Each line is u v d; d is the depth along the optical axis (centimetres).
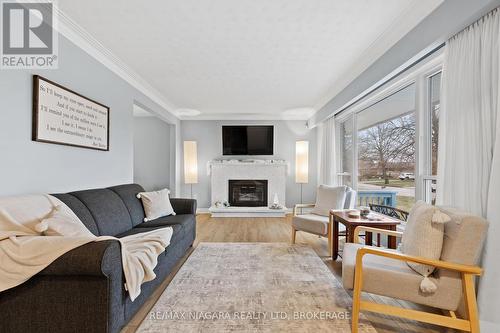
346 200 374
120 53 288
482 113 158
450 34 182
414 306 204
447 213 165
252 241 380
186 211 358
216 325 174
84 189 256
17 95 184
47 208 176
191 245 350
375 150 364
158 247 207
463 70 173
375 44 265
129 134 354
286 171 623
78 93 245
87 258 133
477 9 156
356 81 334
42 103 201
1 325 139
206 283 238
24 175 188
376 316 189
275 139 624
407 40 225
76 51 244
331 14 215
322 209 376
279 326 174
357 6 204
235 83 389
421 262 153
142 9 207
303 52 285
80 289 138
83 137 251
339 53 287
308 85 398
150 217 311
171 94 449
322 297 215
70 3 198
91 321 138
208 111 584
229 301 206
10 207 155
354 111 418
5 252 134
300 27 234
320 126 574
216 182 613
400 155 307
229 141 617
